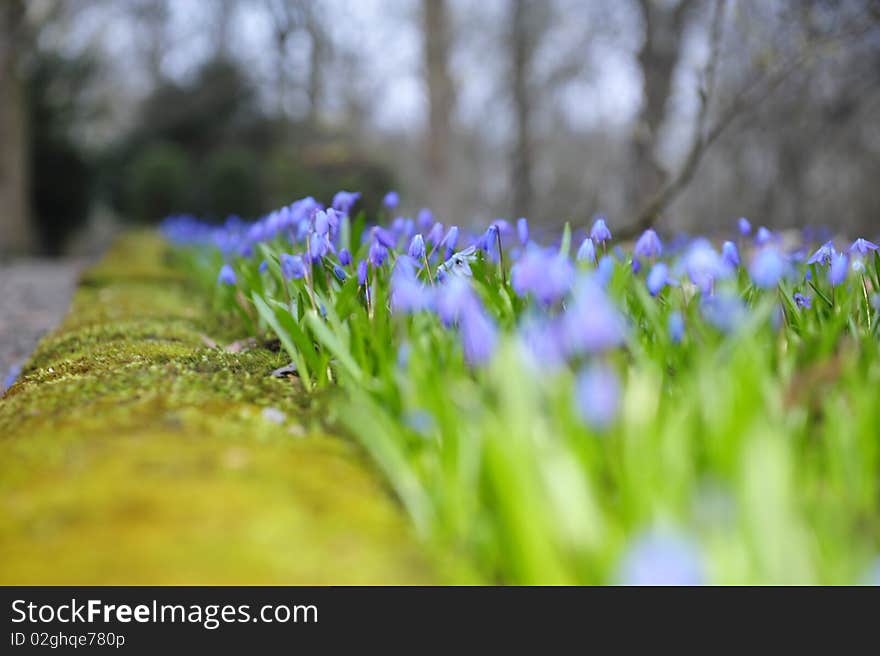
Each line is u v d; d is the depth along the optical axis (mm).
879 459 628
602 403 556
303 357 803
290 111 5988
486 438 580
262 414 721
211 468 632
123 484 615
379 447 633
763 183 3809
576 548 551
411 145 7660
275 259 925
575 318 583
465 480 600
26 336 1256
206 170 4953
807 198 3566
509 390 595
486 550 593
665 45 3158
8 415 731
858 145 3408
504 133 6230
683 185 1444
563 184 5777
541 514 560
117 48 6254
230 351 909
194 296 1347
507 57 5121
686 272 816
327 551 575
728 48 2336
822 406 672
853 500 617
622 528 578
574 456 585
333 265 850
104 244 5961
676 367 706
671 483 578
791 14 1688
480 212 6207
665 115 3156
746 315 733
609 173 4973
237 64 5648
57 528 587
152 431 679
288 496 609
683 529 539
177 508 596
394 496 639
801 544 531
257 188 4793
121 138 5680
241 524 585
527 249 825
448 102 3355
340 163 4379
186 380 781
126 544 574
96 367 831
